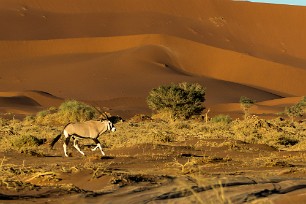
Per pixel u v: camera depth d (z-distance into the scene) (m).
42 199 28.64
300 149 69.75
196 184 32.03
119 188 31.81
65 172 36.50
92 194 30.02
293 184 32.81
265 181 34.56
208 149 63.41
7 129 103.62
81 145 72.19
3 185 31.22
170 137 79.00
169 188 31.58
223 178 34.59
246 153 60.53
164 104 169.50
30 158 54.81
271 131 97.94
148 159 51.88
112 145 72.88
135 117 163.62
